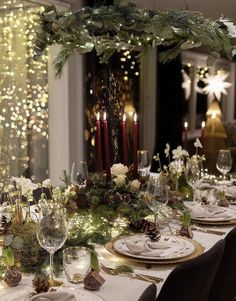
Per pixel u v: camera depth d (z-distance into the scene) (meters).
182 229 1.88
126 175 2.22
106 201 1.98
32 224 1.69
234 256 1.73
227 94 9.55
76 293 1.29
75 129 4.58
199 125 8.34
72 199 2.02
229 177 3.23
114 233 1.90
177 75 6.88
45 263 1.50
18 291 1.33
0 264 1.50
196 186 2.40
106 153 2.18
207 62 2.24
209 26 2.01
